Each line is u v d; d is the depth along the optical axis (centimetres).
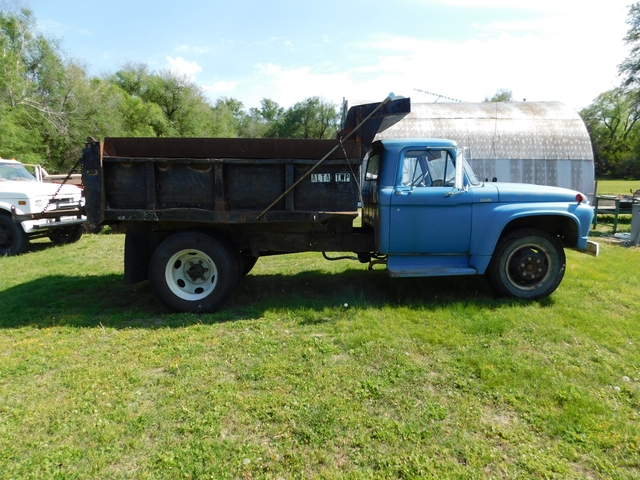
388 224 493
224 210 471
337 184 475
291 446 253
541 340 396
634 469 235
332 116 5534
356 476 229
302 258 801
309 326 438
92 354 378
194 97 4206
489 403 296
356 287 584
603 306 493
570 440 257
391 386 318
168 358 369
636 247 909
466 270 497
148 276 502
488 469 234
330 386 318
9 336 425
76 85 2892
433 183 504
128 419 279
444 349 379
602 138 6069
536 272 509
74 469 236
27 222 877
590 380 326
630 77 2022
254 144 469
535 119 1516
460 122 1513
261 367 346
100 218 468
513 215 494
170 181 471
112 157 464
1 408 294
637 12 1948
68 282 636
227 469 234
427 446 252
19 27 2727
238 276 498
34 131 2588
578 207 510
